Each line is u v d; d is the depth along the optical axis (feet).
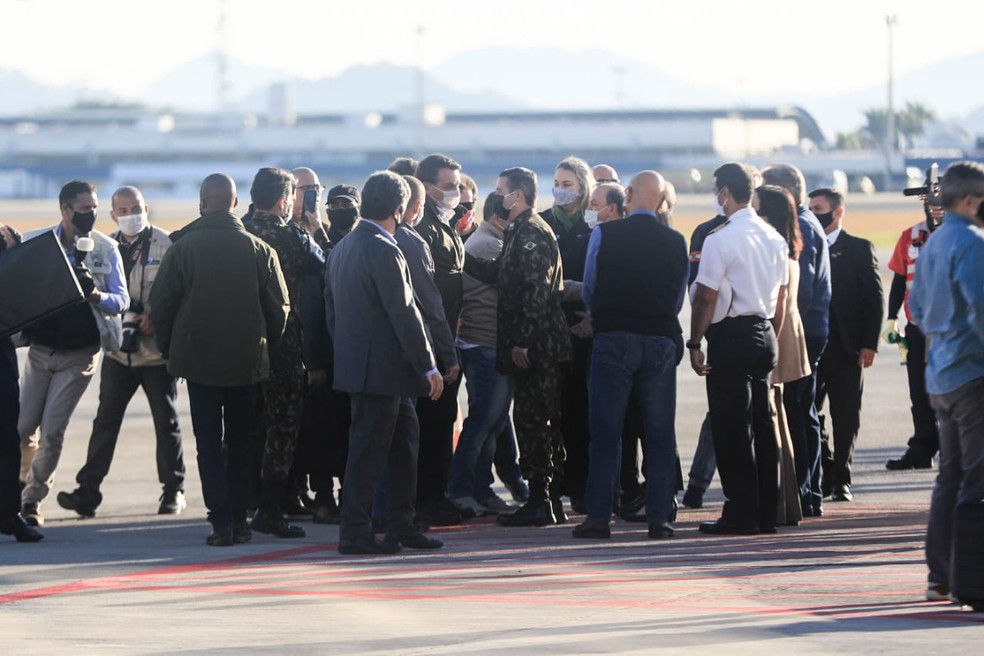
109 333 74.08
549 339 67.21
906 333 89.76
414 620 47.01
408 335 59.77
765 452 66.80
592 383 65.21
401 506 63.16
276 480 67.67
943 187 46.83
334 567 58.29
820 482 75.92
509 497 83.56
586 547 63.26
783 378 69.05
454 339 69.46
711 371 65.72
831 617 46.57
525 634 44.52
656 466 65.62
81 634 45.27
